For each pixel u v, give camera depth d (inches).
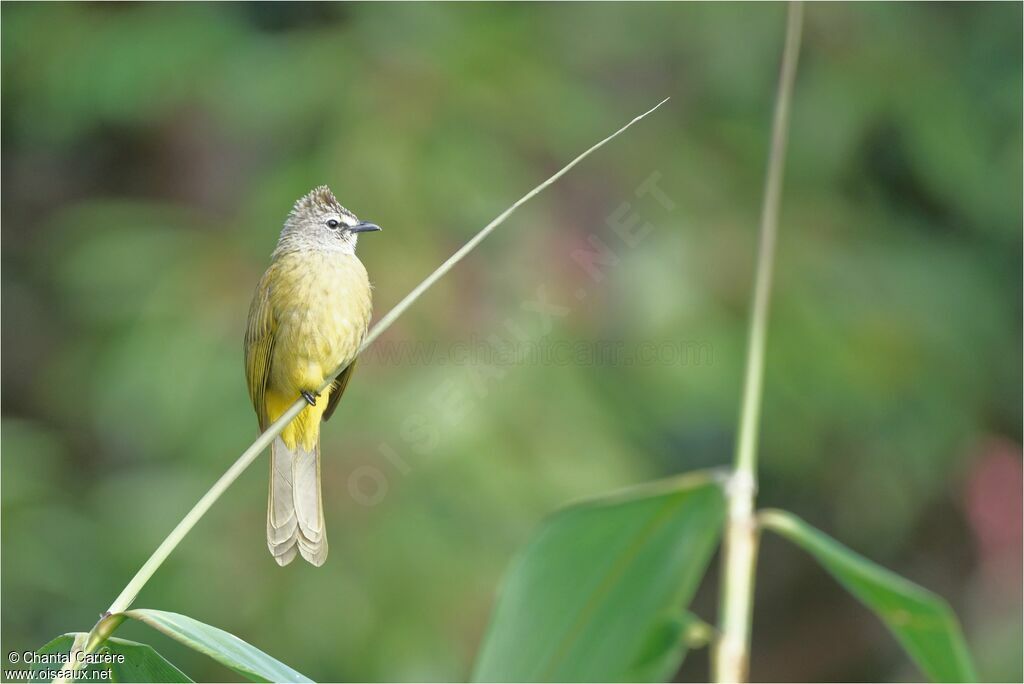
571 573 169.9
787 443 467.8
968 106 505.0
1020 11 502.0
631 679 165.3
